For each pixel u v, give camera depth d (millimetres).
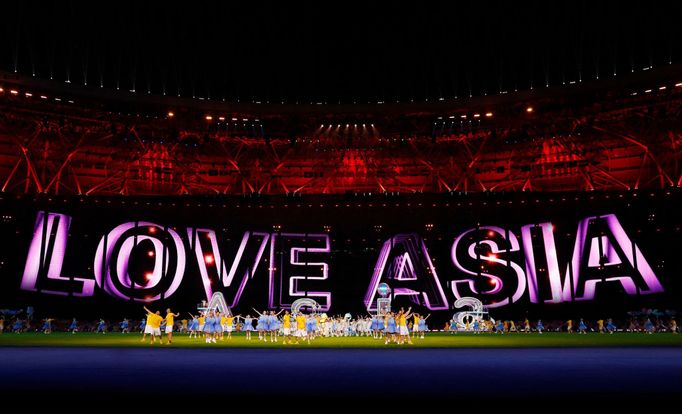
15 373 16812
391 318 34188
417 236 63938
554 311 60500
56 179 65625
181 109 68375
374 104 70250
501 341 35875
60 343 33500
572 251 61094
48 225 59562
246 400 11984
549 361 20844
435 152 75750
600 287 59750
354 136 74625
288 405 11438
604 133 69812
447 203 63469
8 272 58094
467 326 56812
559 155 71875
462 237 63500
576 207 61594
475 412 10758
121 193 69562
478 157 75188
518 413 10664
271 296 62812
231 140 73500
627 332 53531
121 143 72312
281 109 70125
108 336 43844
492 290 61906
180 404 11539
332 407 11242
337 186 76500
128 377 15797
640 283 58500
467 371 17328
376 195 64062
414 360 21344
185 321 54531
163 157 73625
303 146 76062
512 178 73188
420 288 62781
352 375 16281
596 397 12266
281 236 64062
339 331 45906
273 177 74125
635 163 68438
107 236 60469
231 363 20172
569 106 65688
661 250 58344
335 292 63344
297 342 35219
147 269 60938
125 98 65812
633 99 63156
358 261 63938
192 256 62062
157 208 62281
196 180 74438
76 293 59188
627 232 59531
